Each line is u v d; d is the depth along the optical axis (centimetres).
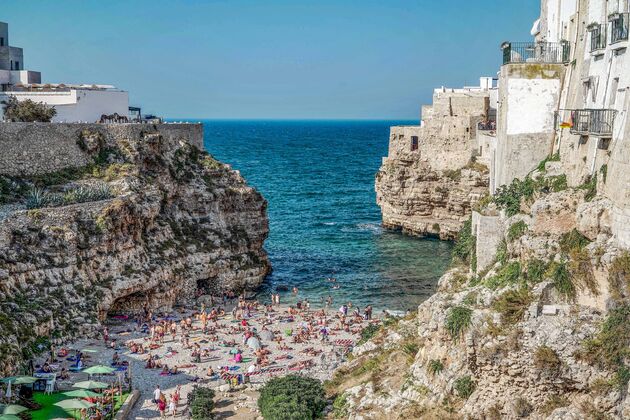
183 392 5725
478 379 3869
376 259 10362
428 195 12019
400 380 4503
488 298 4044
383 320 7138
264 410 4966
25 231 6906
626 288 3519
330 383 5272
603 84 4050
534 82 4703
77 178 8294
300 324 7556
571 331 3628
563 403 3616
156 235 8262
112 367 6131
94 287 7181
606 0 4109
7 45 11800
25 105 8769
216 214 9100
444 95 11931
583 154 4169
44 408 5131
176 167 9144
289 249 11050
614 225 3675
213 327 7412
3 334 5753
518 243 4188
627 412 3325
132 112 10825
